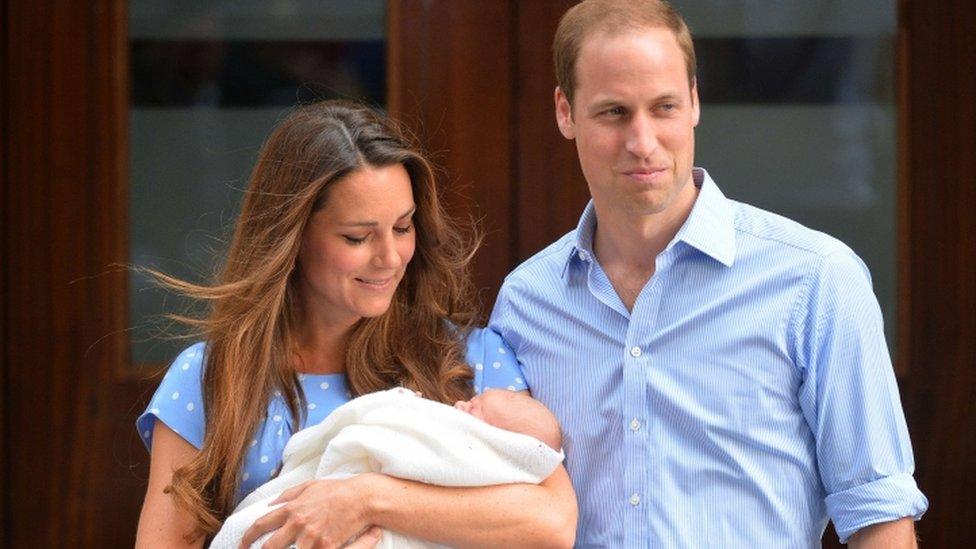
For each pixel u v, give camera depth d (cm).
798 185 1581
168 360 1588
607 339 1069
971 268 1556
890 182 1573
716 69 1579
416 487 1007
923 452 1566
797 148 1578
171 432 1082
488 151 1577
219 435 1053
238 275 1087
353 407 1029
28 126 1575
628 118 1009
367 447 1009
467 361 1107
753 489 1027
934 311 1562
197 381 1088
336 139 1040
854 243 1580
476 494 1009
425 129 1579
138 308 1590
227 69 1596
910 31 1555
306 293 1094
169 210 1595
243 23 1595
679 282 1057
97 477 1584
